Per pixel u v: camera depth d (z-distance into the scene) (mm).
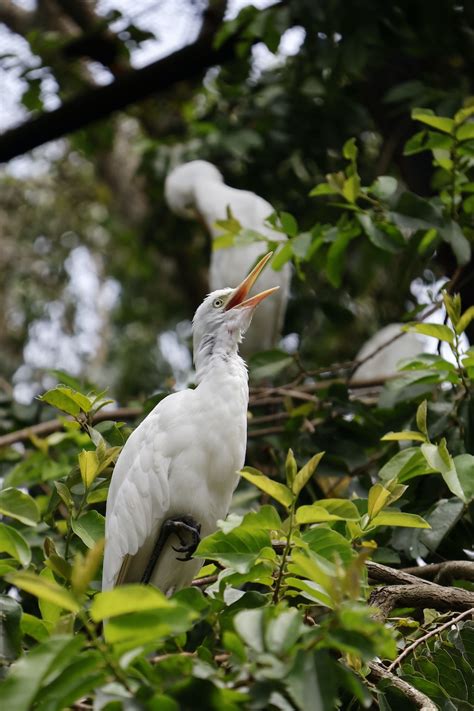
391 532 6383
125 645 3256
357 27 9484
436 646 4750
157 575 5820
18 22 15547
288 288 11969
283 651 3350
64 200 18062
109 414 8469
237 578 4305
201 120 13500
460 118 7082
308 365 12109
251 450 8297
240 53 10148
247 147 11695
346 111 11633
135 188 17156
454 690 4680
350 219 7996
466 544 6441
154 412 5820
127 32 12227
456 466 5031
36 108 12078
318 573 3467
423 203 7320
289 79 11812
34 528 6305
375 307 13234
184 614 3152
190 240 14445
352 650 3285
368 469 7383
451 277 9000
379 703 4246
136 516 5613
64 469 7586
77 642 3158
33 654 3115
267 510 4117
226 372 5926
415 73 10250
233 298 6316
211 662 3834
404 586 5180
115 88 11648
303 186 12195
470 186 7375
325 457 7199
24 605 6133
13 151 11906
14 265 17812
